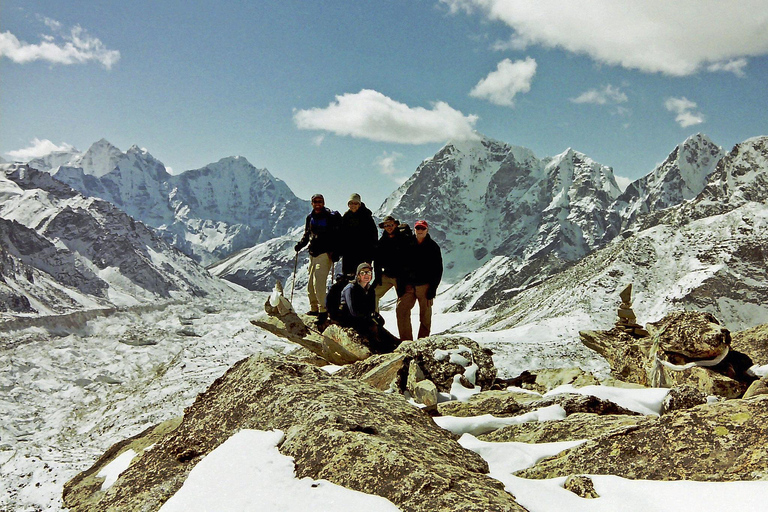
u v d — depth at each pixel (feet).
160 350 542.57
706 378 27.61
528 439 21.02
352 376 29.48
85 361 495.41
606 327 406.82
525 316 546.26
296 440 15.39
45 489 163.94
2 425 299.58
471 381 29.99
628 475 15.89
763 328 33.63
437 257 40.04
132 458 20.94
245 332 561.02
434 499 12.69
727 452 15.39
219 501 13.56
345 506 12.73
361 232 42.39
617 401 25.11
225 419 18.25
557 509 13.89
